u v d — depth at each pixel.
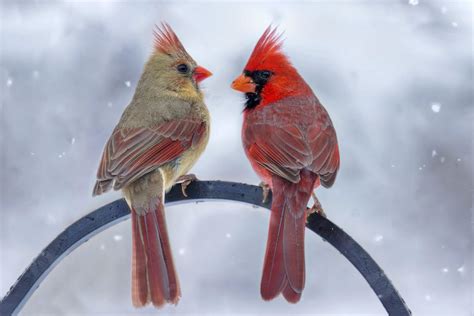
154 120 8.58
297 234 7.64
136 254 7.64
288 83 8.76
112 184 8.05
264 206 8.10
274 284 7.42
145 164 8.25
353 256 7.41
